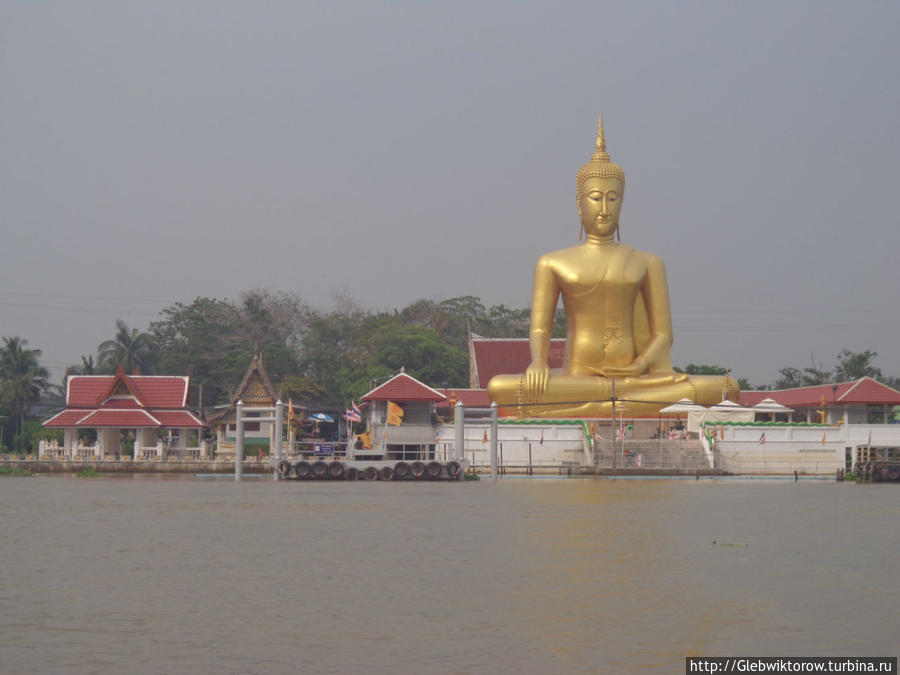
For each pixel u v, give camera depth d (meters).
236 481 55.88
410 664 13.87
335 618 16.55
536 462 64.06
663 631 15.74
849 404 73.12
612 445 61.34
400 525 29.39
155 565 21.86
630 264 67.00
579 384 65.44
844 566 21.77
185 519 31.61
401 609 17.20
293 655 14.31
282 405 58.25
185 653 14.41
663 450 61.94
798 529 28.69
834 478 60.53
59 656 14.25
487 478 57.16
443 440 64.94
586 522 30.00
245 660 14.06
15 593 18.64
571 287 66.94
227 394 118.06
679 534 27.06
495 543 25.20
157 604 17.66
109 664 13.84
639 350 68.62
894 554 23.62
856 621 16.47
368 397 67.94
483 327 129.12
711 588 19.09
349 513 33.44
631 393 65.44
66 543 25.59
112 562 22.30
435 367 106.81
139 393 74.12
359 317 129.50
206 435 101.06
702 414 63.91
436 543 25.23
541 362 66.25
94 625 16.09
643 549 24.12
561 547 24.45
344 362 117.06
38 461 70.50
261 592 18.70
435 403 69.12
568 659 14.15
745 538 26.38
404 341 107.25
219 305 127.69
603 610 17.14
